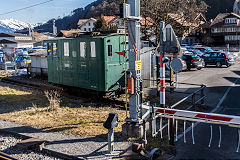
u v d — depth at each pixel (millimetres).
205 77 20594
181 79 19781
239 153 7172
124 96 15250
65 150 7652
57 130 9633
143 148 7148
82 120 10812
